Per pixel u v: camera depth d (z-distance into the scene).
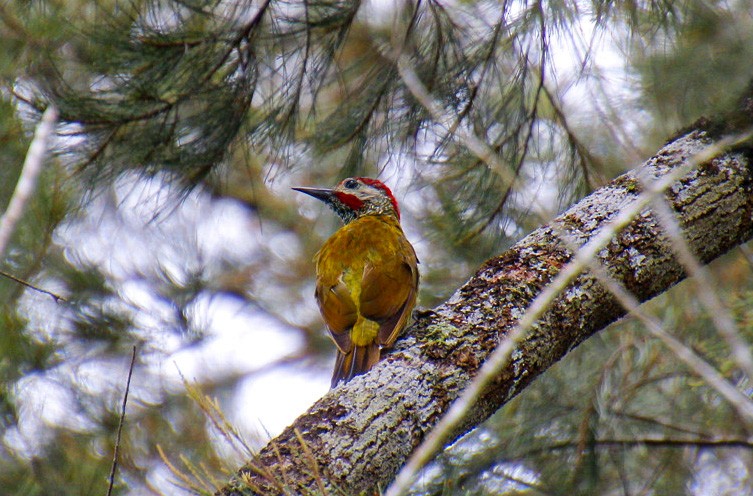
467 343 7.46
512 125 10.41
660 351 10.59
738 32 10.56
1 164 10.89
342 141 10.38
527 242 8.21
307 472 6.53
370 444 6.80
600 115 6.70
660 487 10.38
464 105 10.25
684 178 8.43
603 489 10.56
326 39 10.07
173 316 14.20
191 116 9.97
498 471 10.55
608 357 11.11
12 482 12.28
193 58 9.70
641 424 10.67
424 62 10.13
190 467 6.21
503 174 6.30
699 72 10.62
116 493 12.45
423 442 7.07
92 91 9.85
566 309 7.73
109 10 9.89
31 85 9.87
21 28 9.70
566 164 10.99
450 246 12.35
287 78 10.09
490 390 7.38
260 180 16.05
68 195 11.45
